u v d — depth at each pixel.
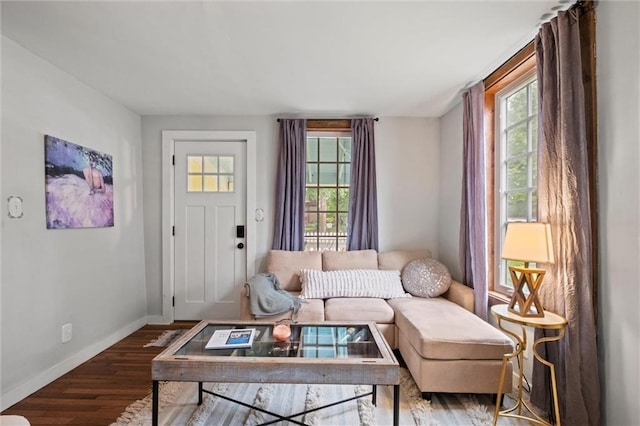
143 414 1.91
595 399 1.59
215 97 3.04
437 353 2.00
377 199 3.60
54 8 1.73
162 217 3.57
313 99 3.10
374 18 1.82
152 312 3.58
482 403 2.04
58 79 2.42
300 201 3.54
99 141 2.88
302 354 1.77
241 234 3.60
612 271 1.57
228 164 3.61
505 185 2.63
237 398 2.10
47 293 2.29
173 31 1.96
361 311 2.70
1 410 1.95
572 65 1.70
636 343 1.46
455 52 2.21
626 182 1.50
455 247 3.25
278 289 3.03
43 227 2.27
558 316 1.72
